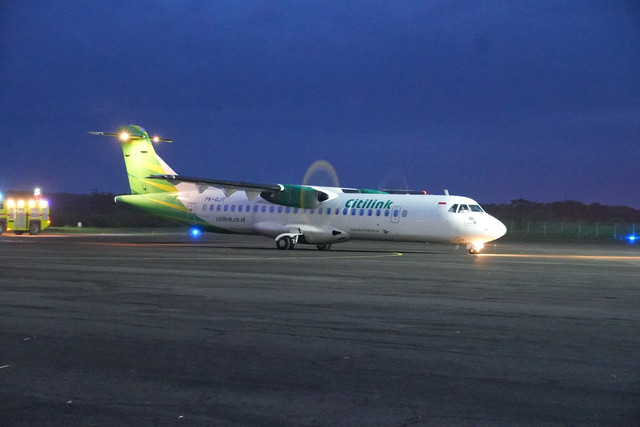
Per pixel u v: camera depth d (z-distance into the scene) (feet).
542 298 48.29
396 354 29.30
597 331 34.88
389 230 109.60
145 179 130.52
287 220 117.70
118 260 81.05
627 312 41.60
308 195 114.11
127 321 37.06
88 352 29.32
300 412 21.27
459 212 105.60
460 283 57.93
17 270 65.92
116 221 278.46
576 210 397.60
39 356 28.50
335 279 60.13
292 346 30.86
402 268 73.10
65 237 165.58
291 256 93.56
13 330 34.22
